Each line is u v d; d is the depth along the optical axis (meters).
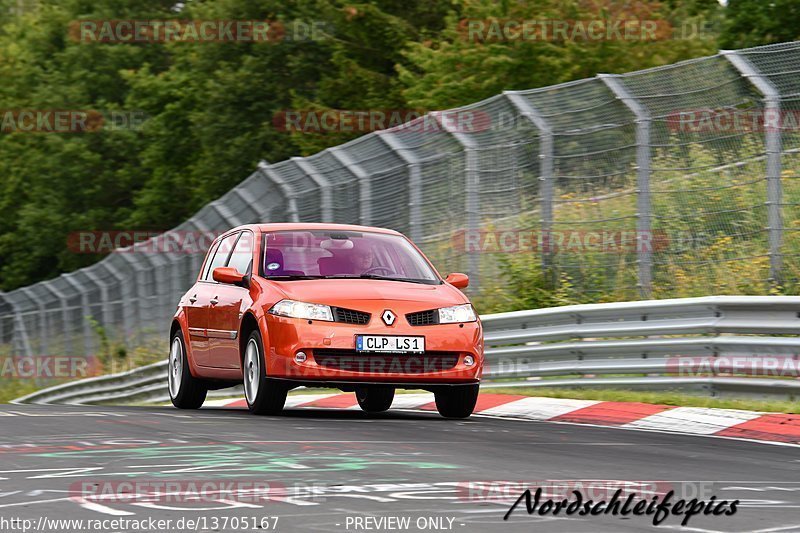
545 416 40.75
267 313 38.25
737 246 51.84
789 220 50.69
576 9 105.88
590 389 47.03
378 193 63.53
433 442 30.38
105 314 95.06
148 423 34.91
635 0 107.62
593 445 30.77
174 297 80.38
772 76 51.00
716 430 35.84
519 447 29.80
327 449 28.22
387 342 37.44
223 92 159.50
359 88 142.00
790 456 29.36
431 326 38.09
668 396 42.62
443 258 61.38
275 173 68.12
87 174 195.88
